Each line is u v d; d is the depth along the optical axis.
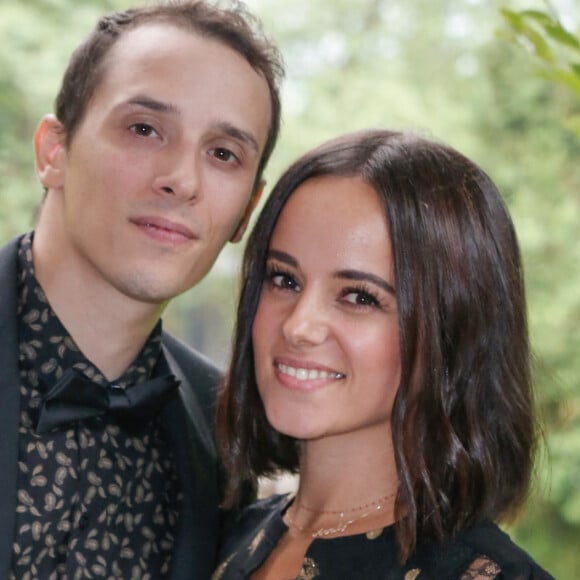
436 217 1.95
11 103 5.28
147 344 2.17
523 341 2.10
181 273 2.02
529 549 5.82
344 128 6.21
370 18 6.84
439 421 1.96
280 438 2.25
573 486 5.52
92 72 2.06
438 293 1.96
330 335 1.96
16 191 5.38
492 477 2.00
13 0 5.37
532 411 2.10
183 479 2.21
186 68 2.00
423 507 1.93
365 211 1.94
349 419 1.98
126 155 1.98
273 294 2.05
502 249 2.05
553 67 1.95
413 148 2.01
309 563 1.97
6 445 1.94
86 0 5.48
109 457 2.11
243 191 2.08
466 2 6.77
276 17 6.73
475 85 6.43
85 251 2.02
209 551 2.18
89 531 2.06
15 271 2.10
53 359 2.07
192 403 2.37
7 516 1.90
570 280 5.82
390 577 1.89
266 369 2.04
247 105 2.05
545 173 6.09
